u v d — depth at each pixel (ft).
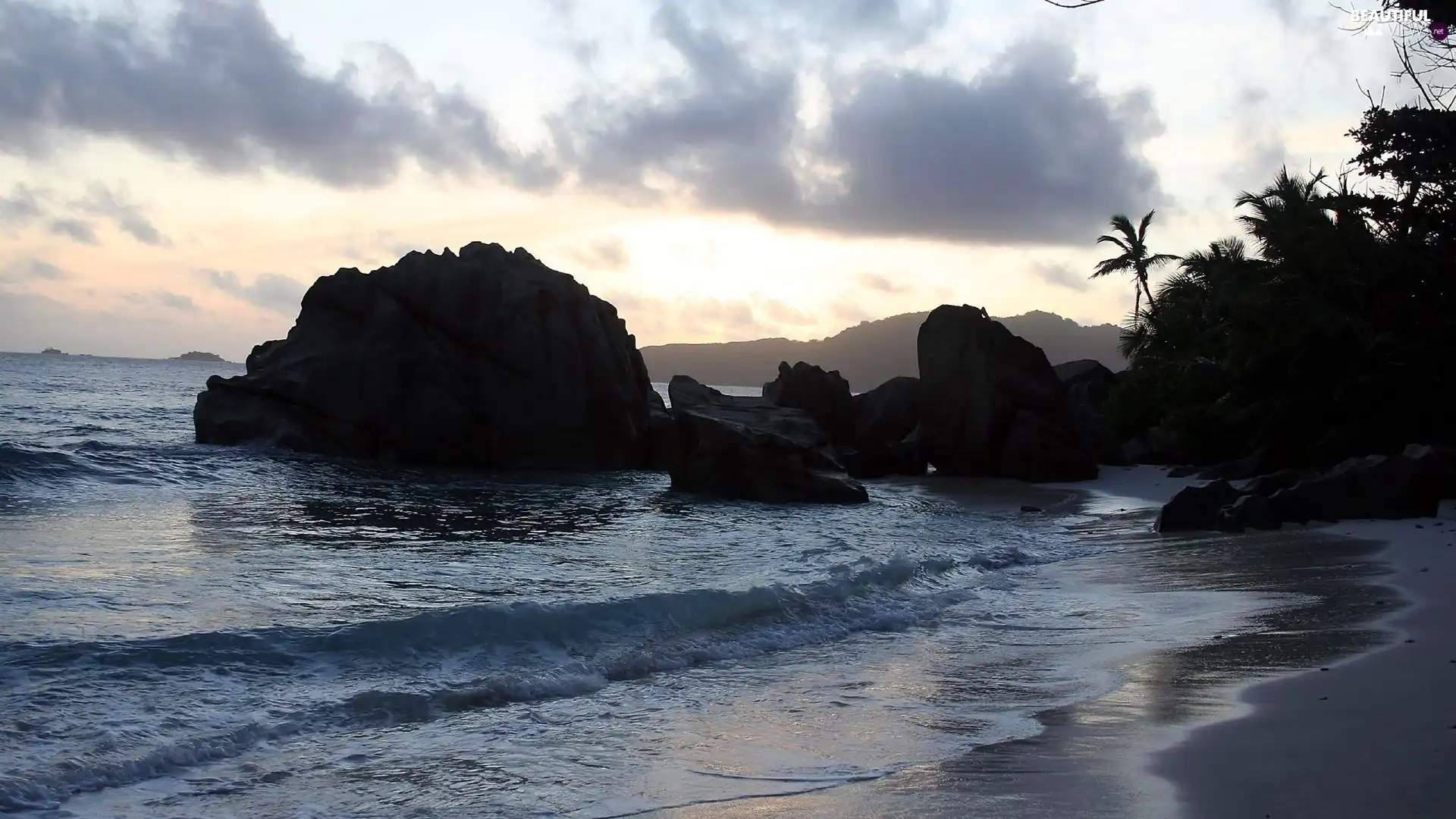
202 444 117.91
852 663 33.55
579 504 90.53
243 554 53.83
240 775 22.54
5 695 26.71
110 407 211.20
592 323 130.31
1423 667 27.96
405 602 41.47
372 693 27.96
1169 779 19.74
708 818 19.49
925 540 66.33
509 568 52.70
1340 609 37.52
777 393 149.38
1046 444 120.37
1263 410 108.58
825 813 19.36
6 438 124.16
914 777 21.47
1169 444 138.51
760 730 25.82
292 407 119.75
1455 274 103.30
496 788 21.65
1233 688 27.14
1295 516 64.59
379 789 21.68
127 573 45.52
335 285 126.21
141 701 27.02
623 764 23.17
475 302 125.18
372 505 83.10
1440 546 52.19
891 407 148.25
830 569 49.37
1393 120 104.27
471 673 31.14
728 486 96.99
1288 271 109.40
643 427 134.41
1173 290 171.63
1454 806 17.19
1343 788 18.44
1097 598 44.57
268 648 31.94
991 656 34.32
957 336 128.26
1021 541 65.31
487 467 122.83
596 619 36.42
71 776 21.67
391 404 120.37
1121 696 27.50
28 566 46.09
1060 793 19.57
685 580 48.42
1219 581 46.24
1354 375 102.53
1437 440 102.06
